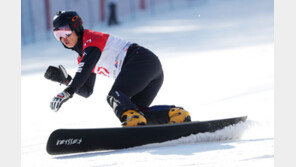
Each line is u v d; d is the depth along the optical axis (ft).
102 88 89.97
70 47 43.57
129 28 247.70
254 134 44.45
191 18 259.19
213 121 42.50
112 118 62.69
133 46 44.14
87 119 62.69
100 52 42.22
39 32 280.51
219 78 89.45
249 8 270.05
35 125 59.62
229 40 160.86
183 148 38.42
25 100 84.94
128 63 42.96
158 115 44.62
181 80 91.35
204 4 311.47
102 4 301.63
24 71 138.31
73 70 122.62
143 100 44.98
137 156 35.96
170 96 75.41
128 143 39.93
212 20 239.09
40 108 75.00
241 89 75.05
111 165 33.47
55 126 58.34
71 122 60.80
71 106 74.74
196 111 61.31
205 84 84.02
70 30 42.34
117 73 43.80
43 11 295.69
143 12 317.01
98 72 44.68
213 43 157.69
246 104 62.03
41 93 92.73
